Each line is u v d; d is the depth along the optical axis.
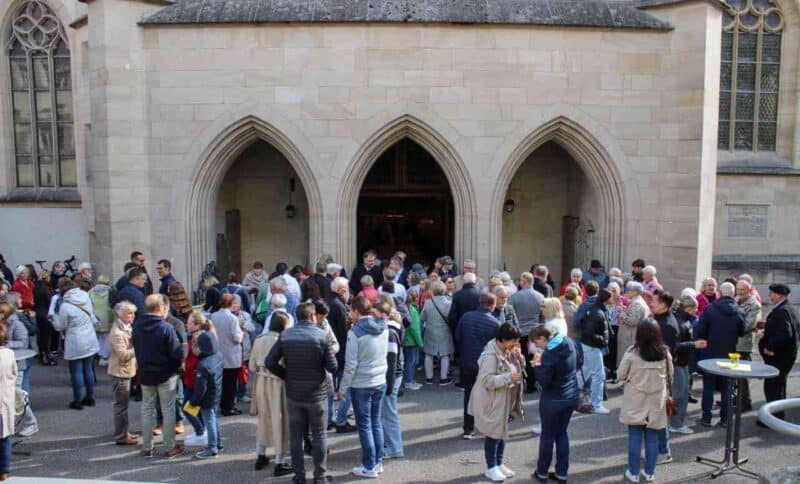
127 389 8.23
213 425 7.82
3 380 6.65
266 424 7.43
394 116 13.06
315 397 6.87
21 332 8.72
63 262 15.78
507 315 9.48
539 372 6.94
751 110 16.67
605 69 13.23
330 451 8.05
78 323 9.48
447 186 16.59
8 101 17.19
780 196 16.38
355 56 12.96
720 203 16.31
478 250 13.40
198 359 7.79
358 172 13.36
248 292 12.43
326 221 13.30
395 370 7.76
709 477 7.32
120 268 12.98
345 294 9.52
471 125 13.19
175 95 13.10
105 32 12.51
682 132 13.20
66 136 17.20
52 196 17.11
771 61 16.56
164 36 12.98
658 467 7.59
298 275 12.05
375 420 7.34
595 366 9.37
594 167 13.69
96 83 12.84
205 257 13.72
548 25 12.96
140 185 13.16
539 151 16.11
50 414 9.34
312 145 13.16
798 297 15.69
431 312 10.57
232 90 13.08
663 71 13.28
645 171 13.47
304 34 12.93
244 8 13.01
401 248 17.36
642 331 6.98
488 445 7.14
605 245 13.84
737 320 8.89
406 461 7.72
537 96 13.18
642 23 13.08
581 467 7.60
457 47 13.00
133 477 7.28
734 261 15.66
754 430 8.78
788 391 10.13
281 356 6.89
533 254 16.36
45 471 7.42
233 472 7.44
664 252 13.54
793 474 4.66
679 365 8.43
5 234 17.30
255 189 16.08
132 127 12.99
